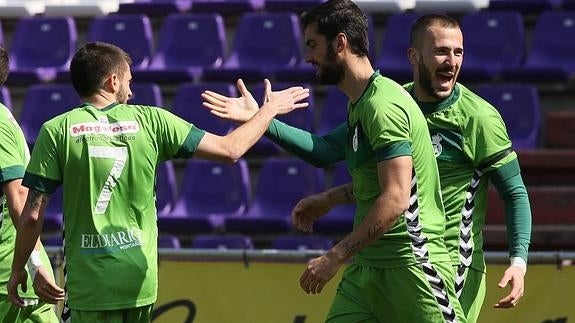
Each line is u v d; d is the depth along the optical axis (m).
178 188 36.19
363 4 39.34
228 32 40.84
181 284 23.78
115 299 16.17
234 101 17.75
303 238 31.92
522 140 34.03
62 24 40.78
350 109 16.66
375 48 38.94
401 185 15.66
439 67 17.05
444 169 17.27
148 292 16.39
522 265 17.11
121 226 16.25
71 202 16.31
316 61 16.61
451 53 17.03
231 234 33.75
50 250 23.81
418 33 17.25
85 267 16.22
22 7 41.56
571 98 35.41
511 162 17.45
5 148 17.97
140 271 16.27
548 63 37.09
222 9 40.91
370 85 16.31
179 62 39.53
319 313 23.11
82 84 16.61
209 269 23.67
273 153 35.59
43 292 17.83
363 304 17.00
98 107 16.53
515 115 34.56
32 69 40.09
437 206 16.53
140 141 16.33
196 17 40.09
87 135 16.23
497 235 29.31
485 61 37.34
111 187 16.22
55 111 37.66
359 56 16.45
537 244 29.45
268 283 23.36
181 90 36.62
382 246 16.50
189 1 41.19
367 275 16.72
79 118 16.34
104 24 40.25
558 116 33.56
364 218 16.09
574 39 37.38
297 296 23.20
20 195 17.95
